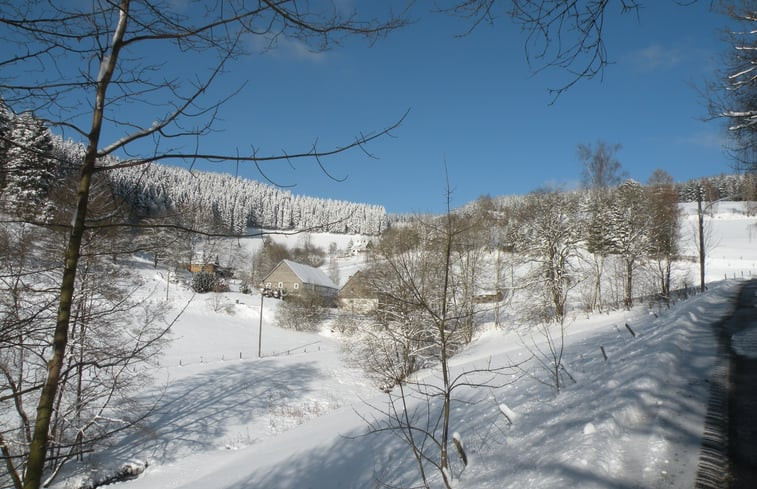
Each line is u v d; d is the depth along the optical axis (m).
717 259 67.25
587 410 8.08
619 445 6.39
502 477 6.47
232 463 15.95
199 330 41.59
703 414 7.37
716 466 5.64
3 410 10.72
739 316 18.06
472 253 29.53
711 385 8.82
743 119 9.52
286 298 53.16
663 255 40.19
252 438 20.28
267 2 3.14
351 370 31.34
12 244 6.51
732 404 7.72
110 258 11.76
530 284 36.06
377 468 10.74
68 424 11.88
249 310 51.09
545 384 12.08
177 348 36.44
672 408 7.66
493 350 28.02
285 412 23.64
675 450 6.17
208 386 26.75
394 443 12.27
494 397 13.39
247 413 23.22
